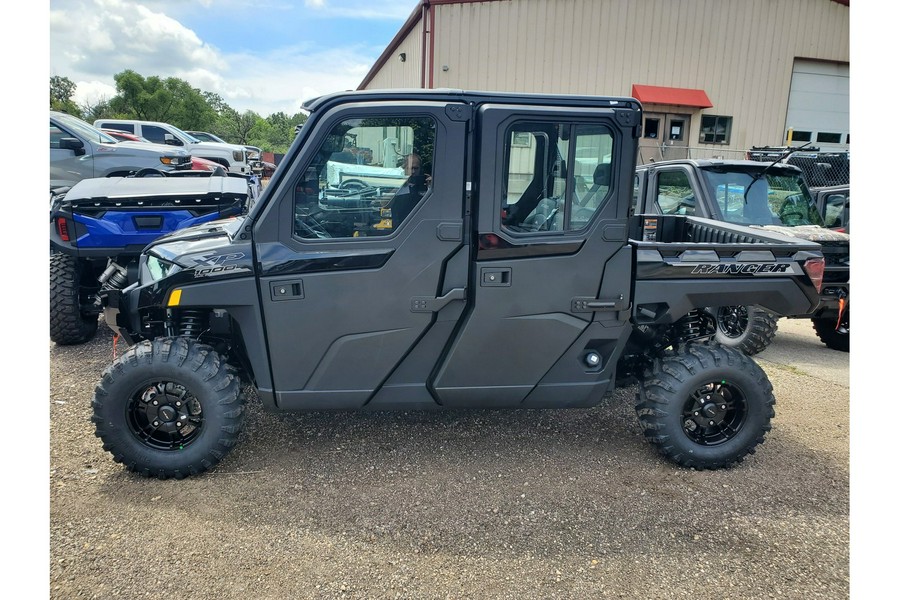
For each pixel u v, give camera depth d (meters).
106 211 5.20
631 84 15.62
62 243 5.13
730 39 16.19
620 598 2.33
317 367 3.08
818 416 4.27
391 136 2.90
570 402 3.31
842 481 3.29
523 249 3.00
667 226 4.55
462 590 2.36
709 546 2.68
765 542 2.71
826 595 2.36
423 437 3.75
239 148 17.75
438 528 2.78
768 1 16.22
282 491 3.07
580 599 2.32
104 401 3.00
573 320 3.14
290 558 2.53
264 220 2.95
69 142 9.05
